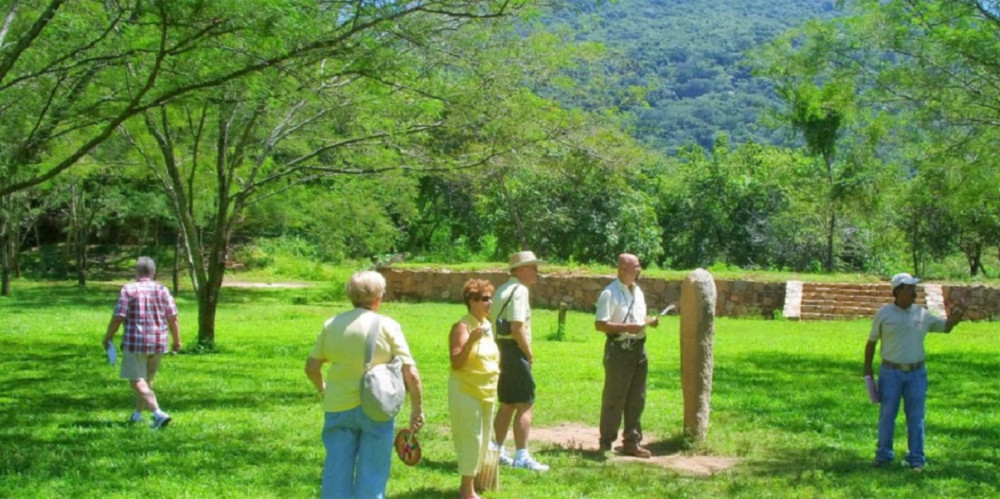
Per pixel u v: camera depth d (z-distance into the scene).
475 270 31.39
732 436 9.76
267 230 50.69
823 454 8.89
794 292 28.50
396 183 20.23
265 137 18.22
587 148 15.70
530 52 14.05
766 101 79.69
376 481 5.52
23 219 39.47
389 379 5.50
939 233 41.41
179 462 7.93
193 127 18.42
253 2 8.80
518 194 37.06
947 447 9.34
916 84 17.05
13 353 16.20
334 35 9.80
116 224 52.72
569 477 7.71
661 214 46.94
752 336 22.25
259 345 18.27
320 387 5.80
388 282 31.83
